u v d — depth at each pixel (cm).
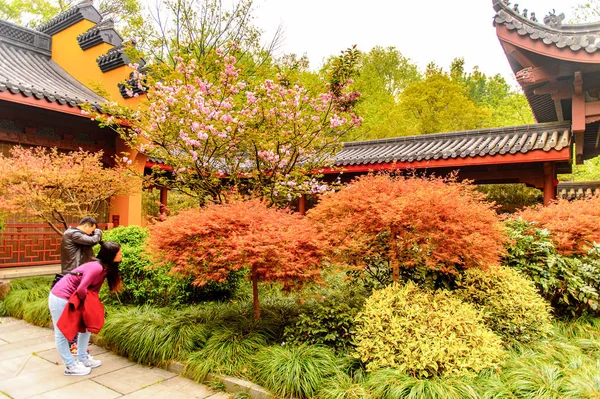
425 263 410
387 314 353
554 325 463
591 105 754
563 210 599
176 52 916
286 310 478
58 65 1086
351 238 415
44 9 1788
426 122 1622
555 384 291
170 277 523
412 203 374
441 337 326
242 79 822
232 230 395
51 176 584
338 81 629
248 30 1138
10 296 613
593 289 481
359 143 1177
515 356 357
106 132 909
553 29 770
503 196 1141
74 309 368
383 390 297
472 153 821
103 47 975
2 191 584
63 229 834
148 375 393
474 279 428
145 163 976
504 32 745
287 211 535
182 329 429
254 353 389
